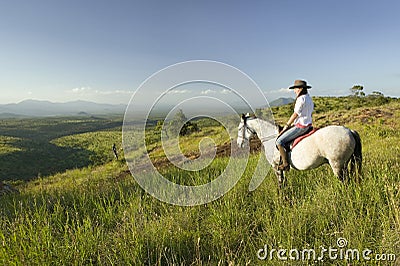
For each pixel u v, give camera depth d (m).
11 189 8.25
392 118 17.30
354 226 3.43
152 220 4.27
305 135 4.96
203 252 3.56
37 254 3.01
